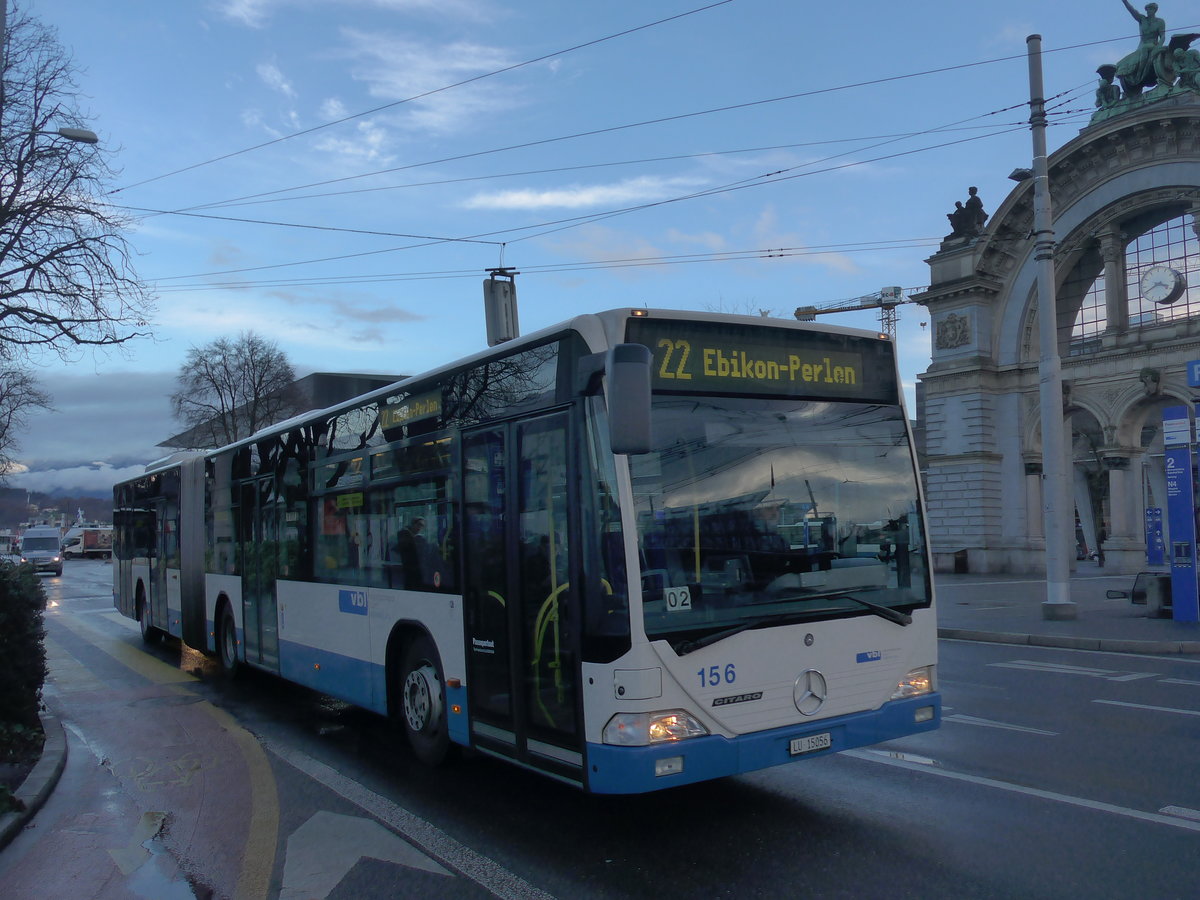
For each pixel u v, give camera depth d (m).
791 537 5.94
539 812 6.56
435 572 7.33
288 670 10.41
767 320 6.14
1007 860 5.37
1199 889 4.91
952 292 40.25
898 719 6.12
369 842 6.04
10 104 16.27
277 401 56.16
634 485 5.43
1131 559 35.97
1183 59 34.91
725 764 5.41
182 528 14.56
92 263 17.06
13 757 7.94
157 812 6.87
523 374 6.34
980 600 24.11
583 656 5.52
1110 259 36.44
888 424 6.57
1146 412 36.34
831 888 5.04
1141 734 8.55
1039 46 18.66
